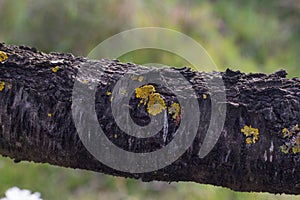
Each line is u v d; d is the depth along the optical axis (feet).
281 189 3.63
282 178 3.58
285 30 11.01
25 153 3.68
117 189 7.36
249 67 9.62
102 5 8.57
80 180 7.42
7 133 3.62
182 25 9.52
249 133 3.54
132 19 8.54
